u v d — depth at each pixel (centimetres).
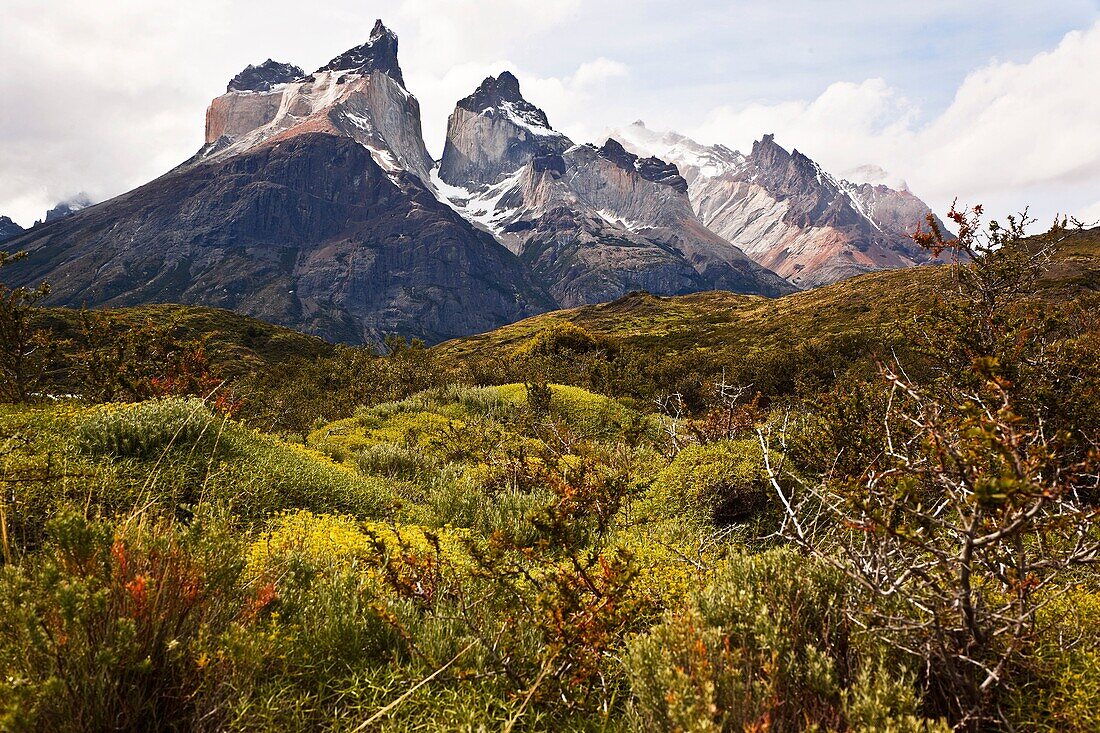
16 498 488
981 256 535
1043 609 302
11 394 976
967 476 231
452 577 426
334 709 298
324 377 3164
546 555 471
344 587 389
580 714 310
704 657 258
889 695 246
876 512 252
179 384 1120
